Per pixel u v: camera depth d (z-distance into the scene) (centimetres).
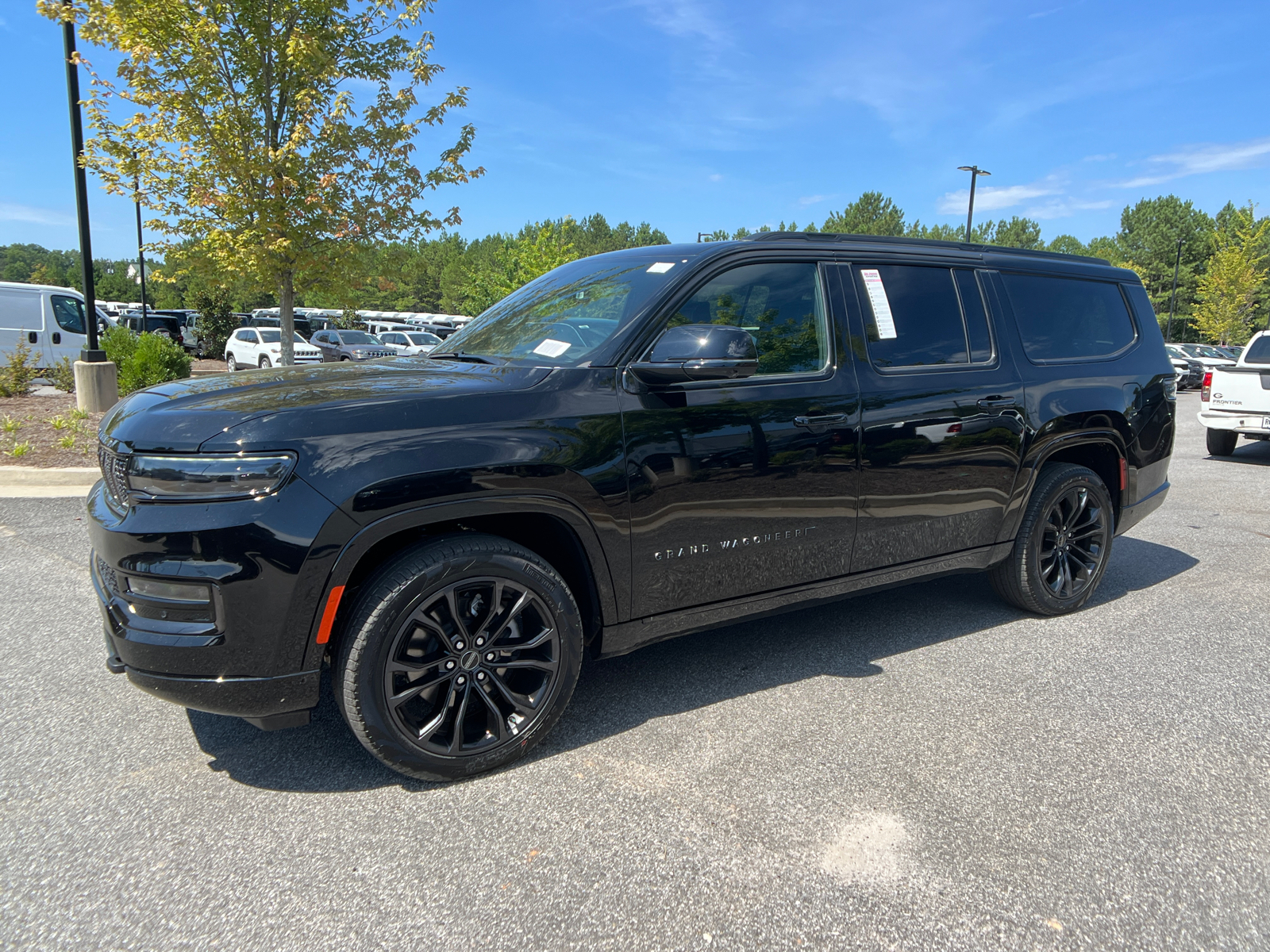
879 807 244
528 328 321
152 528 220
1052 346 397
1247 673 348
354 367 300
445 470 236
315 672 231
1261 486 822
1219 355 3031
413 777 250
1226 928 195
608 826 234
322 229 1045
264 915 196
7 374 1355
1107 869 217
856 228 5716
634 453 269
